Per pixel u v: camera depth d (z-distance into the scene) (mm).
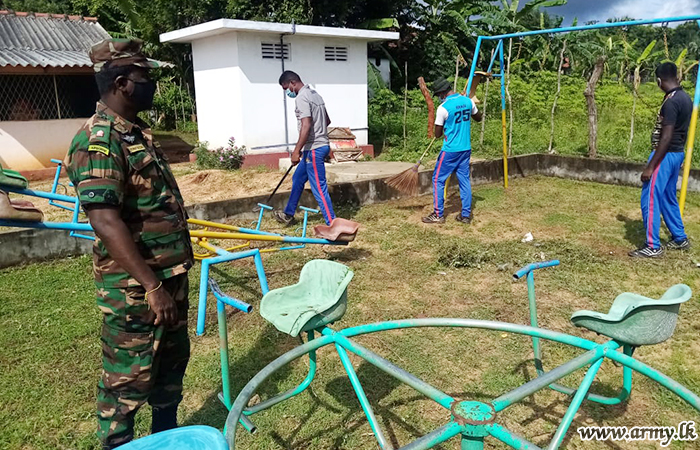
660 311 2045
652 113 11844
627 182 8688
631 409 3043
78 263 5312
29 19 12102
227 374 2709
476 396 3162
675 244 5637
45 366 3453
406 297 4578
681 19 6090
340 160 10711
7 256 5129
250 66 10234
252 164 10445
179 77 18859
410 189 6973
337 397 3160
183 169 10789
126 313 2152
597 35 17531
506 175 8672
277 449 2729
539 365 3014
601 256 5516
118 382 2205
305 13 15570
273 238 4297
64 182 9836
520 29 17484
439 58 18969
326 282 2488
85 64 10094
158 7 16422
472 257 5438
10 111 10141
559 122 12680
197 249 5848
